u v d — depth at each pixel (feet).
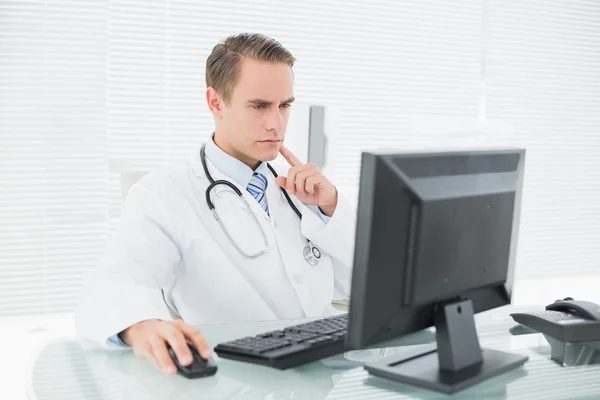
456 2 11.43
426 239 3.39
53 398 3.34
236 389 3.46
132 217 5.24
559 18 12.19
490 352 3.97
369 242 3.22
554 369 3.83
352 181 11.03
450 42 11.45
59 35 9.32
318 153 7.68
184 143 10.04
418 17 11.19
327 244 5.62
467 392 3.46
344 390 3.47
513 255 4.08
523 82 12.06
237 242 5.45
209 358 3.70
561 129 12.46
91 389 3.46
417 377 3.51
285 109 5.34
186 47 9.91
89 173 9.65
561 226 12.64
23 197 9.40
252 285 5.45
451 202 3.48
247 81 5.15
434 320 3.66
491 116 11.87
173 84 9.91
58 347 4.16
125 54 9.65
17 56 9.19
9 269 9.39
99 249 9.77
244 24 10.18
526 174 12.29
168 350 3.72
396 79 11.15
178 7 9.82
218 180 5.54
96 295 4.35
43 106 9.37
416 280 3.40
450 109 11.58
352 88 10.89
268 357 3.70
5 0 9.04
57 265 9.59
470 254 3.67
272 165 6.13
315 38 10.59
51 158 9.47
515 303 11.98
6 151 9.28
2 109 9.21
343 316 4.54
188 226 5.34
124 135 9.75
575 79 12.46
